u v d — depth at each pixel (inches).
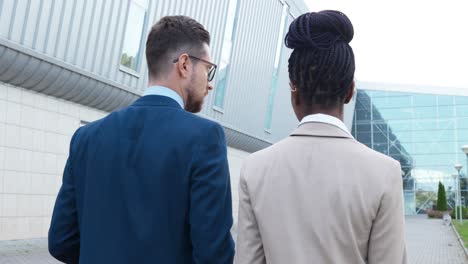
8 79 506.9
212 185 70.9
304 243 66.1
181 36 80.4
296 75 72.5
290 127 1304.1
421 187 1967.3
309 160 68.8
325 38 70.9
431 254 609.3
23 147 527.5
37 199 542.0
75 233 81.4
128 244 71.7
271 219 68.1
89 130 81.0
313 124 71.2
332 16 70.9
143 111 77.8
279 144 72.8
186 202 72.1
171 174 72.1
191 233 70.8
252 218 70.7
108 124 79.0
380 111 2042.3
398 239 65.8
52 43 529.0
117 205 73.7
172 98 79.4
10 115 514.3
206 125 74.5
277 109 1192.2
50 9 518.3
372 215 65.2
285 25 1157.1
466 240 764.0
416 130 1999.3
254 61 1027.3
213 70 84.4
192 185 71.5
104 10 590.2
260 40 1034.7
